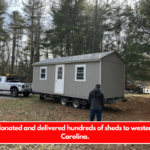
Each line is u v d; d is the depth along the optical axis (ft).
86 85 27.63
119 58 30.71
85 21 67.05
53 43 61.72
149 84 116.16
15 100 37.19
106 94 26.61
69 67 31.17
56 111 26.55
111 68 28.27
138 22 37.86
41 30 73.82
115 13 46.78
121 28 43.78
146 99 40.98
